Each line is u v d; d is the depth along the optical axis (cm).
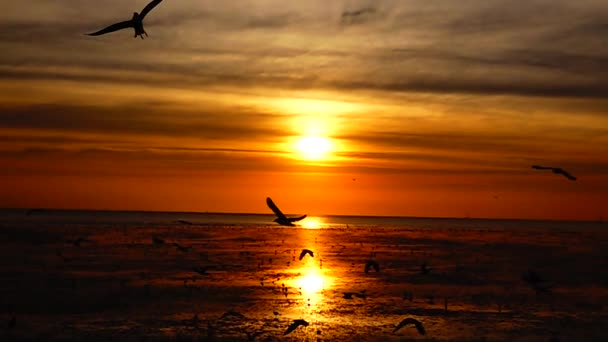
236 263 8288
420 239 15900
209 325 4222
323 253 10494
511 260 9575
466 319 4531
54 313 4597
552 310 4909
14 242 10894
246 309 4803
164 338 3909
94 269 7188
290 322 4344
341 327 4212
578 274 7550
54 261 7931
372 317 4550
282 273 7188
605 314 4775
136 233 15262
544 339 4003
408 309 4881
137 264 7825
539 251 11700
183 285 6006
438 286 6234
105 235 13925
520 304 5166
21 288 5616
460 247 12662
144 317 4469
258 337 3934
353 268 7944
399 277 6994
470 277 7012
